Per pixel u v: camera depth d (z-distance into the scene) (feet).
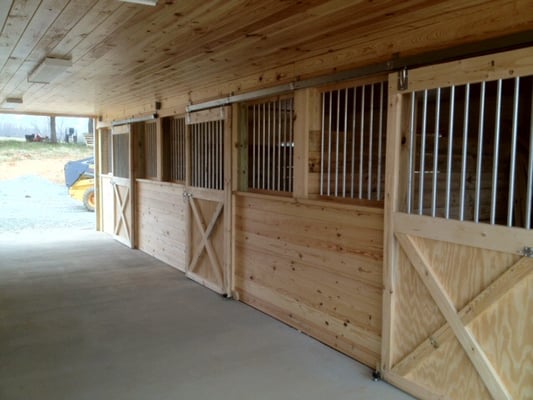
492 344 7.61
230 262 15.35
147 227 22.72
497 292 7.47
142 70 13.84
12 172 62.44
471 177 11.69
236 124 14.89
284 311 13.03
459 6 7.78
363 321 10.41
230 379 9.58
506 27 7.42
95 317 13.39
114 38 10.42
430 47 8.68
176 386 9.26
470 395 8.00
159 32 9.82
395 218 9.21
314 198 11.86
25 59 12.72
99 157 29.40
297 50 11.00
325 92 11.46
